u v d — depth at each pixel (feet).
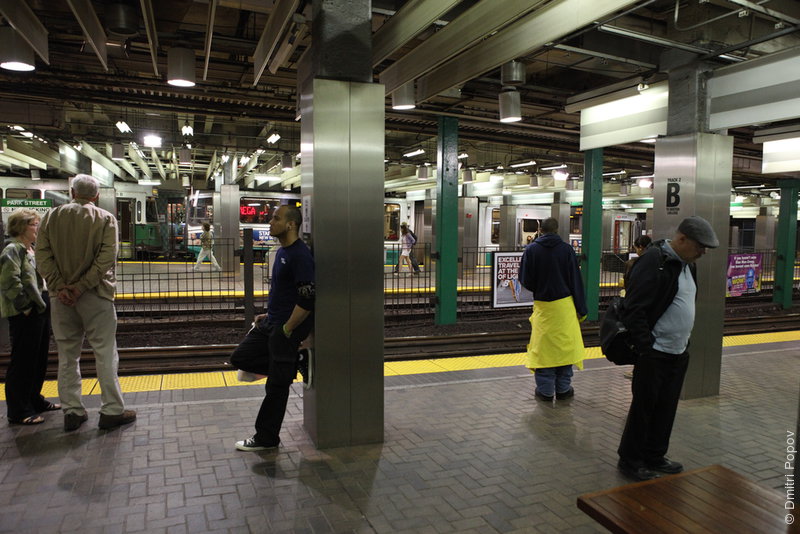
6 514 9.70
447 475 11.75
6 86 27.66
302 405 16.49
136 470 11.60
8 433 13.51
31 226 14.03
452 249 32.37
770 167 29.71
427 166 59.26
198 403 16.17
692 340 17.57
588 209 35.22
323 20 12.40
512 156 63.77
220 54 26.25
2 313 13.64
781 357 23.86
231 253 54.08
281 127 47.98
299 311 12.21
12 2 15.37
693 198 17.35
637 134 22.61
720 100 17.33
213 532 9.30
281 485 11.10
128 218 71.05
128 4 17.51
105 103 29.45
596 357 23.86
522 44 16.22
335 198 12.75
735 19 18.74
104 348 13.78
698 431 14.69
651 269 11.39
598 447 13.46
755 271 41.75
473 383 19.27
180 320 29.84
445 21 17.89
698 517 6.81
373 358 13.39
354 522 9.76
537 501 10.66
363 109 12.82
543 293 16.98
